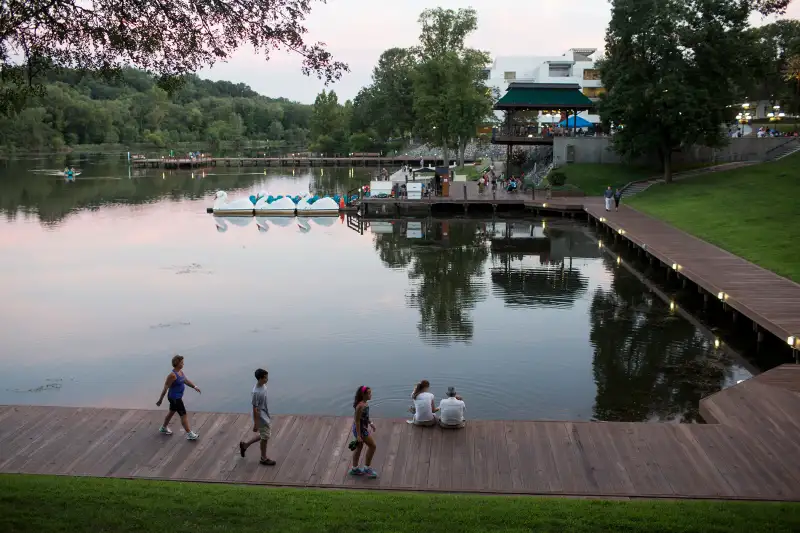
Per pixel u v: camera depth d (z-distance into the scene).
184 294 30.19
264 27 13.88
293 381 20.28
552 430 14.80
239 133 169.88
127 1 13.23
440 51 85.88
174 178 91.81
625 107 53.38
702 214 42.19
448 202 56.56
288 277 33.69
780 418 15.15
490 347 23.34
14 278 32.88
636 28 52.16
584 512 10.56
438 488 12.41
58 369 21.25
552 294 30.55
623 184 58.22
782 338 20.19
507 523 10.09
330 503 10.91
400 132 131.62
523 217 54.53
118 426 14.93
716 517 10.27
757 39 53.97
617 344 23.56
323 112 138.38
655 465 13.21
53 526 9.55
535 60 125.44
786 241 32.81
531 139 64.25
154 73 14.45
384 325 25.86
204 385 19.97
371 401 18.80
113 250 39.97
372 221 53.16
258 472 12.94
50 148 139.50
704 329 25.11
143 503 10.59
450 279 33.56
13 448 13.79
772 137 61.25
